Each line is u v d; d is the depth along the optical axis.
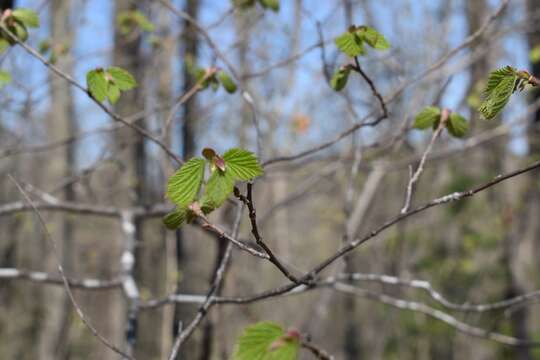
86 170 4.21
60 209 3.78
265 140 5.83
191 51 4.57
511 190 8.62
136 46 4.89
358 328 11.23
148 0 4.98
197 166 1.37
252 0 3.57
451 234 9.82
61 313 7.59
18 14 2.54
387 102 2.92
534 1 5.91
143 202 5.00
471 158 9.49
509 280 8.32
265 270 9.63
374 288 10.65
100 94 2.23
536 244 8.19
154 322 7.98
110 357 6.67
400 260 10.03
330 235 11.92
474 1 6.96
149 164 5.41
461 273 9.66
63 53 3.90
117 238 6.25
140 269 5.81
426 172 10.31
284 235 10.39
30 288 10.92
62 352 7.59
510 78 1.39
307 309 8.16
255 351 1.17
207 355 4.16
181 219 1.60
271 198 7.62
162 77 4.84
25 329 10.93
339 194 7.45
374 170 4.44
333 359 1.22
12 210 3.78
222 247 3.70
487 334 3.39
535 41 6.02
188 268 4.43
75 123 7.22
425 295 9.75
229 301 2.09
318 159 4.50
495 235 8.85
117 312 6.65
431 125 2.27
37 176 8.18
